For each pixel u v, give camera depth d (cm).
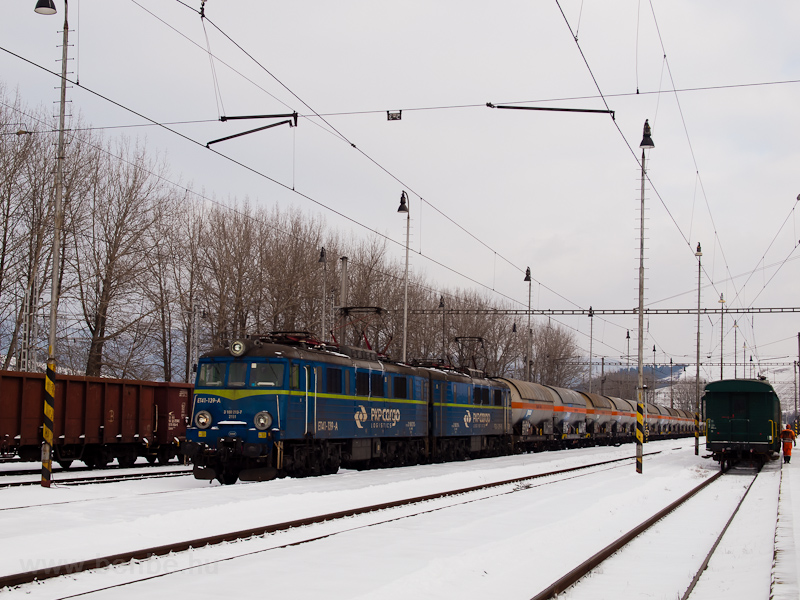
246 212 5547
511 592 984
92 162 4512
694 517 1850
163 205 4922
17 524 1345
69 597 898
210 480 2225
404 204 4191
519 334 9194
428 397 3303
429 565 1073
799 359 7431
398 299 6656
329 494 1862
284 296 5384
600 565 1187
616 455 4481
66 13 2173
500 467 3095
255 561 1134
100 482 2312
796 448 5975
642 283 3123
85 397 2698
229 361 2294
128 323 4609
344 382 2602
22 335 3719
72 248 4434
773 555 1263
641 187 3141
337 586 990
